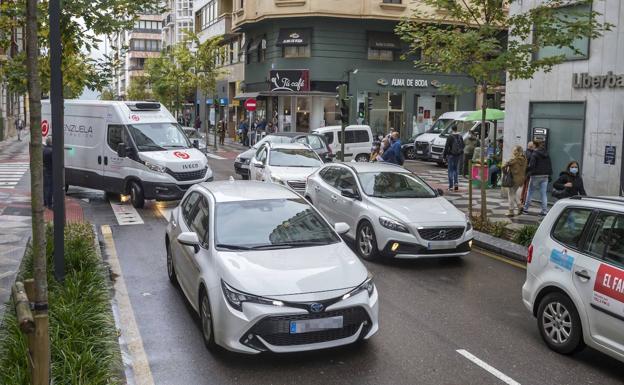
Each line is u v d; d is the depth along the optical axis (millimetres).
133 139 15891
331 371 5961
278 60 38156
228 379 5754
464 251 10180
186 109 64438
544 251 6734
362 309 6086
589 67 15031
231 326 5863
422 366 6129
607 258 5953
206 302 6402
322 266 6375
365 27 37562
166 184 15430
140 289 8586
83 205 16109
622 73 14227
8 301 7004
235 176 23453
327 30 37000
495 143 24172
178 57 45250
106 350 5773
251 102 36906
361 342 6719
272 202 7641
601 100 14766
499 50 12742
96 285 7672
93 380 5043
